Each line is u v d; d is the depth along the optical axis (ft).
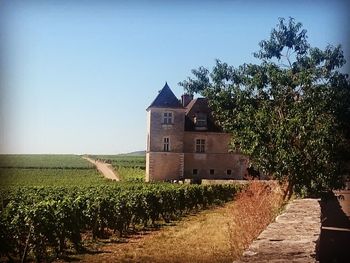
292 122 61.46
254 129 64.44
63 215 53.72
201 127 184.65
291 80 87.30
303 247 21.33
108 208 66.95
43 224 49.70
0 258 49.70
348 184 80.18
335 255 51.37
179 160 179.32
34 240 48.98
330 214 76.43
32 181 204.95
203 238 63.05
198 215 98.07
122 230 70.59
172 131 179.52
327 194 64.64
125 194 80.64
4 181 198.80
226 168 183.62
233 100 132.87
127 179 214.07
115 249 57.00
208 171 183.21
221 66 142.82
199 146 184.03
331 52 114.32
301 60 119.34
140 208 77.36
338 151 62.49
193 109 191.52
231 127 78.95
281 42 123.54
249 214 46.50
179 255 51.11
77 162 390.21
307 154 60.70
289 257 19.27
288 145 61.52
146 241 63.21
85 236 67.67
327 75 91.97
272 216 41.88
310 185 60.54
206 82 175.73
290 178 60.95
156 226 80.94
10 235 47.93
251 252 20.33
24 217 48.75
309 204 45.55
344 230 66.74
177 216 96.17
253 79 100.22
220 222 79.66
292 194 64.03
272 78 92.68
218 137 184.55
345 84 88.22
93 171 290.56
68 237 54.65
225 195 129.80
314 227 27.94
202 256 49.65
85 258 51.11
